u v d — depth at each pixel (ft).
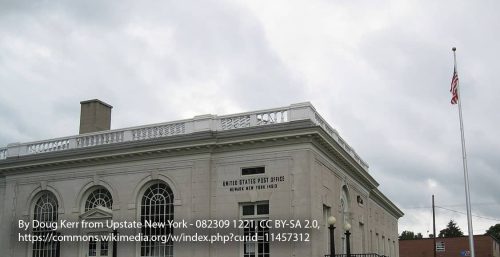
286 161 92.68
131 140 107.24
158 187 103.14
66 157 110.52
